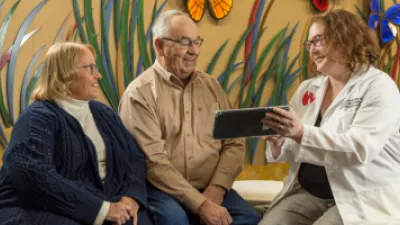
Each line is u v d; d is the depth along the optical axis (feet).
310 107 8.54
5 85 10.09
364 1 12.01
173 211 8.11
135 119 8.70
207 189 8.71
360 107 7.78
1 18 10.02
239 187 10.29
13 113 10.16
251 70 11.59
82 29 10.50
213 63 11.34
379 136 7.53
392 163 7.88
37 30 10.26
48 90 7.83
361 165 7.67
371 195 7.66
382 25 12.00
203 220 8.23
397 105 7.74
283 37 11.70
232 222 8.48
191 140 8.80
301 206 8.18
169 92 8.87
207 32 11.27
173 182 8.44
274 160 8.64
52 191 7.29
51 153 7.51
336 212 7.77
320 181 8.11
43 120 7.54
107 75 10.70
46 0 10.30
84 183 7.80
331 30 7.91
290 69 11.80
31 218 7.30
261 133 7.50
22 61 10.20
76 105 7.97
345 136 7.48
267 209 9.15
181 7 11.07
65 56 7.84
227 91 11.49
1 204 7.50
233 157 8.99
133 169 8.34
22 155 7.32
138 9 10.80
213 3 11.17
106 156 8.14
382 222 7.45
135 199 8.07
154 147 8.59
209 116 9.00
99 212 7.44
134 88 8.86
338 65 8.02
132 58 10.84
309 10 11.84
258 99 11.66
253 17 11.51
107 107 8.65
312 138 7.46
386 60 12.14
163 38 8.74
